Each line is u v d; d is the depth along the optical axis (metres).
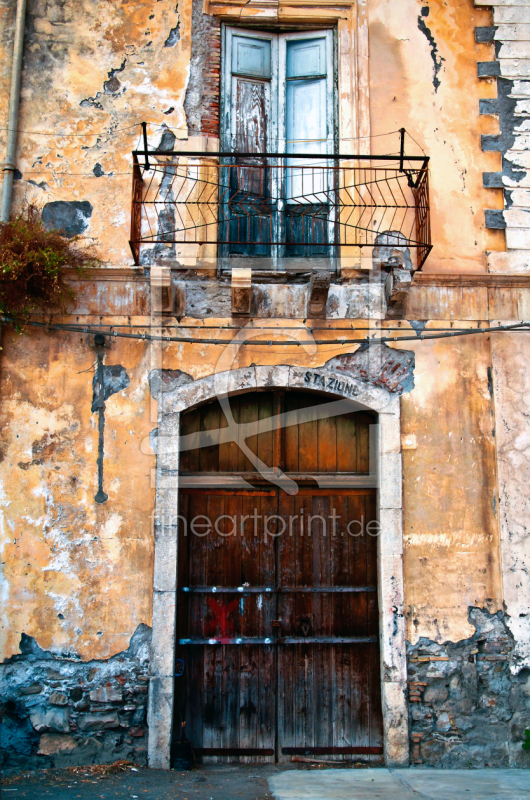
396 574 5.08
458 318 5.42
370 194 5.48
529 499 5.23
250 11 5.76
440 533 5.16
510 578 5.11
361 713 5.19
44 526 5.00
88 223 5.39
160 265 5.34
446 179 5.60
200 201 5.47
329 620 5.31
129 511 5.05
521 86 5.74
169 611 4.92
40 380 5.17
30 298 5.12
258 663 5.24
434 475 5.23
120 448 5.12
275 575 5.34
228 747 5.12
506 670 5.01
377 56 5.73
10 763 4.70
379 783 4.48
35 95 5.54
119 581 4.96
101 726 4.79
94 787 4.29
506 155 5.66
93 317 5.26
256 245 5.61
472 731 4.94
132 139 5.52
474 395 5.35
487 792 4.22
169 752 4.78
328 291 5.19
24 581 4.93
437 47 5.76
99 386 5.18
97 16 5.67
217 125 5.61
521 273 5.46
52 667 4.84
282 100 5.82
